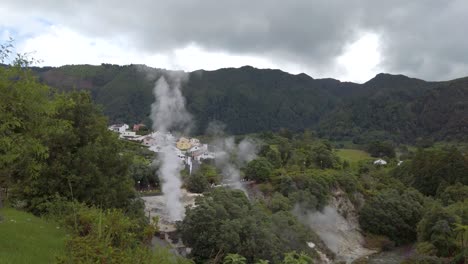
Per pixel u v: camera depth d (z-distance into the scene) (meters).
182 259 14.51
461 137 171.62
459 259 44.66
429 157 93.00
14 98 16.56
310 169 79.62
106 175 29.11
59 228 18.34
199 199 39.59
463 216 55.03
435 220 51.47
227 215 36.69
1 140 16.22
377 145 139.00
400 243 63.81
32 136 18.14
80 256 9.41
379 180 86.88
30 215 21.91
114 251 10.02
